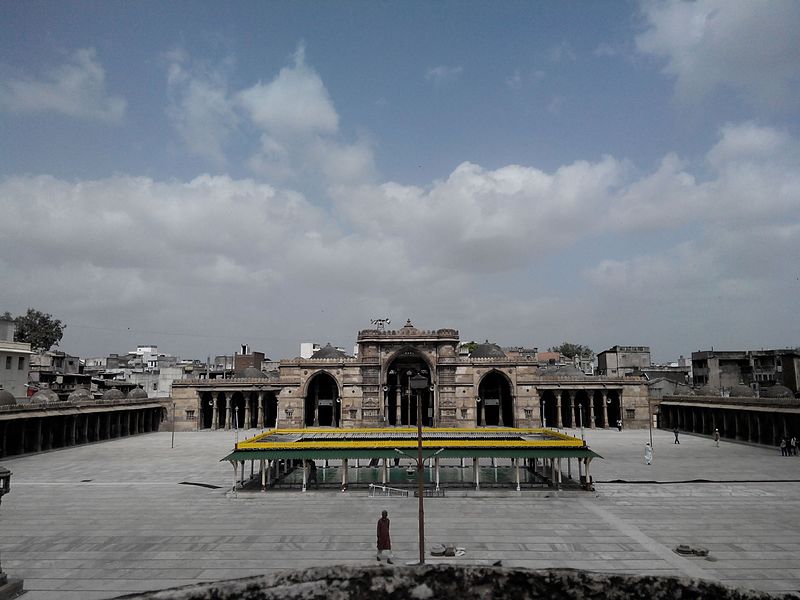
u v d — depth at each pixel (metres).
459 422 81.25
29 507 32.50
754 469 44.00
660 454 53.88
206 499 34.34
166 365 130.75
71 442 64.56
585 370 136.62
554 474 36.53
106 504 33.19
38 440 58.09
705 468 44.62
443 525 27.84
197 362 136.62
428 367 84.38
